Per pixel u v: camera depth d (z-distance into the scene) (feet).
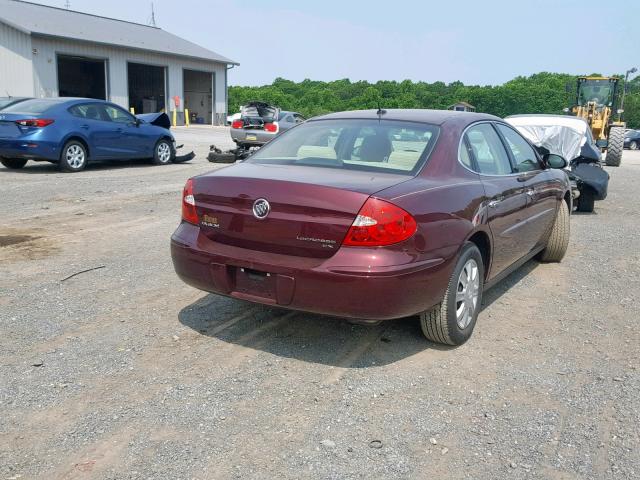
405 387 11.88
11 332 13.94
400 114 15.47
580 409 11.19
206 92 133.59
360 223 11.49
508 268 16.90
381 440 10.02
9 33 93.50
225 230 12.80
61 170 41.37
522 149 18.26
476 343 14.19
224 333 14.28
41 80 95.25
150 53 113.19
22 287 17.04
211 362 12.75
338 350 13.51
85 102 42.80
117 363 12.56
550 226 20.04
